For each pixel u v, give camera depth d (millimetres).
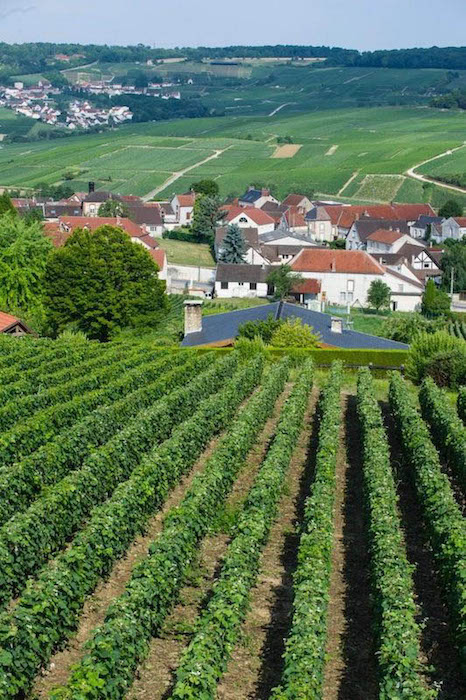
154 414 39969
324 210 188500
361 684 21578
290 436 38625
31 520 26234
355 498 35219
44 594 21797
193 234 183125
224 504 33500
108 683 19031
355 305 129125
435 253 154625
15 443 36250
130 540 28797
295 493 35656
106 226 84500
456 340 63750
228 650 20594
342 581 27281
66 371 52500
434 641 23484
